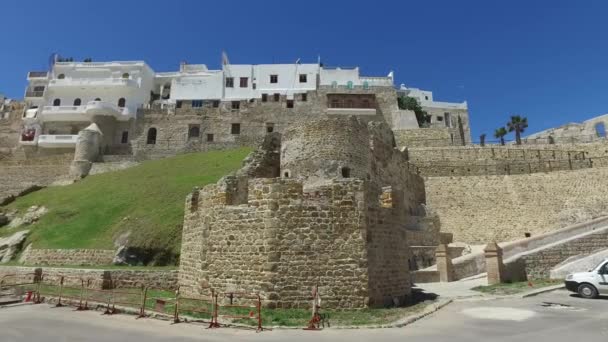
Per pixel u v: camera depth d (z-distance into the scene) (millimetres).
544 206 35906
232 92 67625
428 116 72938
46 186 44906
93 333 10766
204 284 13859
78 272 19719
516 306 14094
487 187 38188
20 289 19016
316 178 27406
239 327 10891
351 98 60469
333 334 10023
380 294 13102
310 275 12430
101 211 30078
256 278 12664
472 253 27188
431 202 38625
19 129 63594
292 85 68438
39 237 27797
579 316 12273
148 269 20266
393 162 35219
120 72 65500
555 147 42594
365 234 12914
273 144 30094
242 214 13453
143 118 58562
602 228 22766
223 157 43031
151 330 10992
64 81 62406
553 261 21469
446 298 15586
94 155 50469
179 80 68125
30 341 9992
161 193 31422
